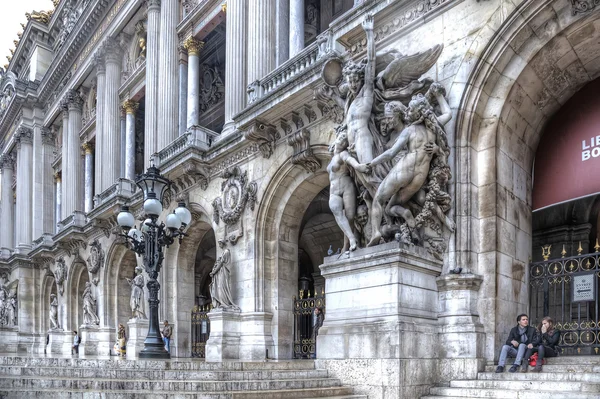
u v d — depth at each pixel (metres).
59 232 31.84
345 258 10.44
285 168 15.77
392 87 10.88
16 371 10.64
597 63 10.82
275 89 14.45
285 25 18.14
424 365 9.38
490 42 10.26
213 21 21.92
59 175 40.41
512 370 8.87
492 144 10.42
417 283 9.75
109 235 27.06
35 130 42.06
